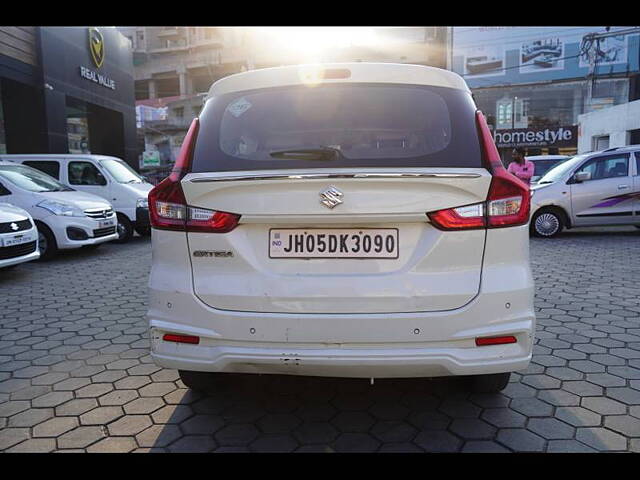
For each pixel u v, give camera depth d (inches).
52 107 647.1
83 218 315.0
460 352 89.4
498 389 117.5
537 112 1393.9
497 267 90.3
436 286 88.5
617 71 1338.6
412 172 87.5
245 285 91.2
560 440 100.3
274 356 90.0
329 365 89.3
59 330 174.1
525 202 91.7
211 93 111.8
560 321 174.1
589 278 239.0
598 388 122.3
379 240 89.7
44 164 400.8
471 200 89.0
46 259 310.2
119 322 182.9
